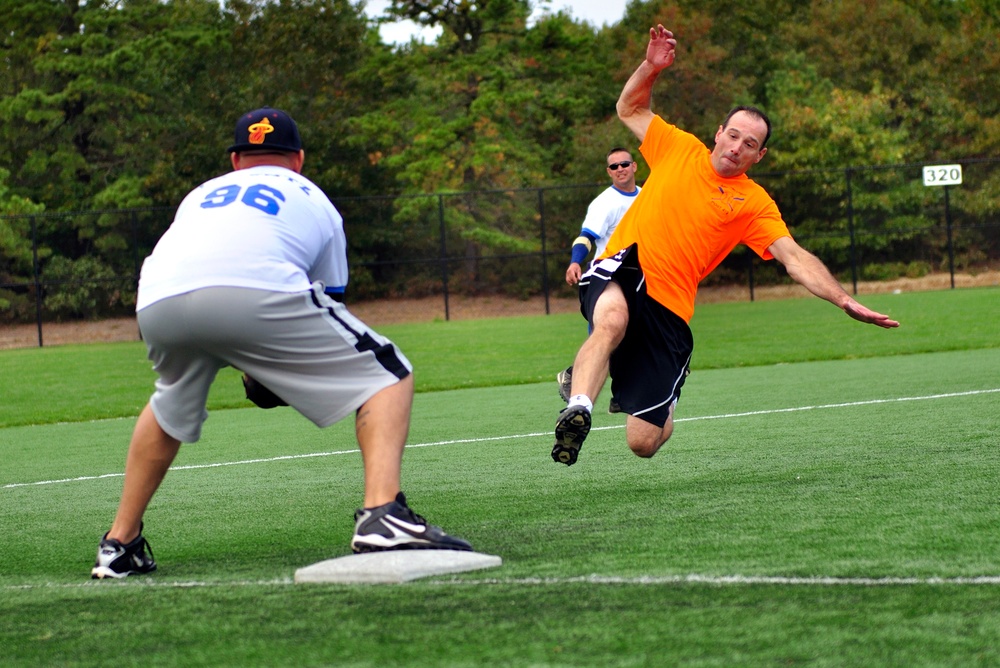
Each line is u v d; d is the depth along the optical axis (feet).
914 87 162.91
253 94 148.97
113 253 122.52
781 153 139.85
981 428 27.81
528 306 123.24
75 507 23.72
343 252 16.22
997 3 175.94
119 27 145.18
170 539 19.22
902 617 11.23
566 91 151.23
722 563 14.30
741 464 24.21
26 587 15.40
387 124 140.87
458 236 124.06
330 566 14.30
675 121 146.51
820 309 98.43
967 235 128.26
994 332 66.95
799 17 184.55
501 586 13.32
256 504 22.75
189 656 10.96
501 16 142.20
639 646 10.52
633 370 19.95
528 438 31.48
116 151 138.51
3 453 35.06
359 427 15.31
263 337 14.87
